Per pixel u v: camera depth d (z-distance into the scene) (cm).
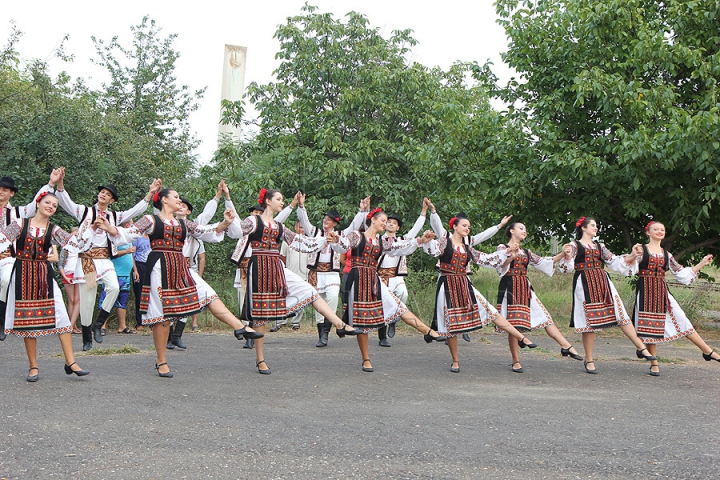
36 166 1124
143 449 397
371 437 434
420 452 406
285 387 583
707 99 972
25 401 499
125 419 457
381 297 702
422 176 1313
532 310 739
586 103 1141
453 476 365
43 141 1119
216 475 358
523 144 1112
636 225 1190
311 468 373
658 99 1023
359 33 1398
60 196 667
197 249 912
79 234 587
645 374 709
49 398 511
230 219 625
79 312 788
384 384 614
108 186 708
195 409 491
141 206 716
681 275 741
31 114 1173
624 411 525
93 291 788
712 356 732
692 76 1011
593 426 476
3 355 737
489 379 659
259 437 427
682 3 1065
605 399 571
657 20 1068
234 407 502
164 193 610
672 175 1075
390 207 1333
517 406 534
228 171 1352
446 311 691
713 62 998
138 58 2216
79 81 1950
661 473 378
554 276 1953
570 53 1117
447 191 1193
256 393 554
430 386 612
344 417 483
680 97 1130
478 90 1688
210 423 455
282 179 1360
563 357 826
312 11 1406
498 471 376
